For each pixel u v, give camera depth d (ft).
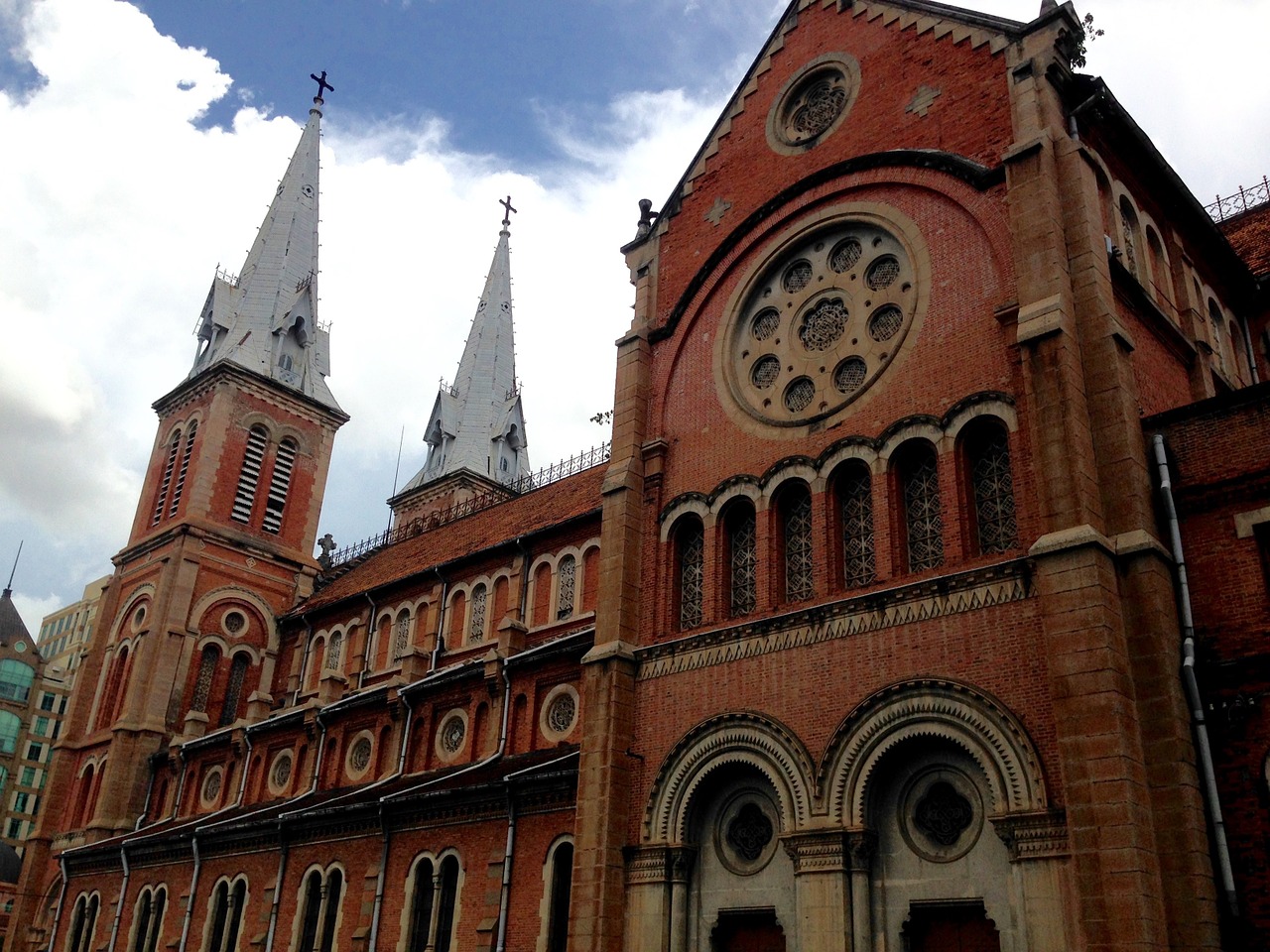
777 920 64.95
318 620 161.07
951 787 60.34
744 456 78.13
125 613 169.58
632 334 89.35
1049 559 56.65
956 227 70.79
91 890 141.08
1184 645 55.52
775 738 67.26
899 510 68.18
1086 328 62.03
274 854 113.50
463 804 94.68
